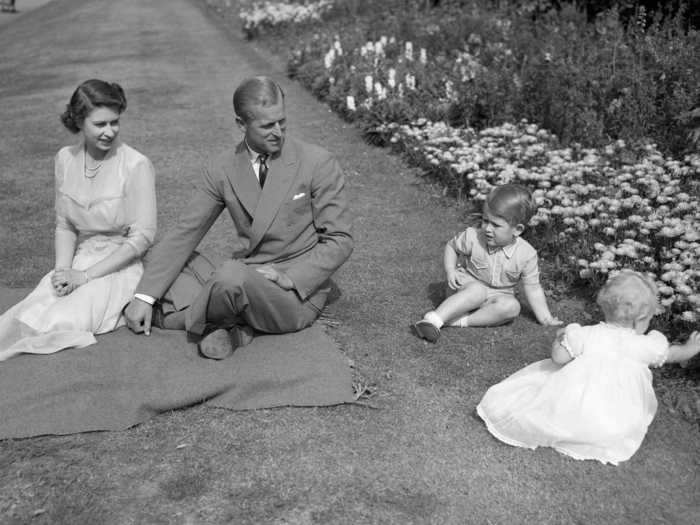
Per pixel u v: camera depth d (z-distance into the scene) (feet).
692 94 21.13
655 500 8.69
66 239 12.66
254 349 11.67
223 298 10.86
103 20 77.10
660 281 12.76
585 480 9.00
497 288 12.70
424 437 9.80
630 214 16.48
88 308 11.69
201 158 25.13
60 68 46.21
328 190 11.80
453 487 8.86
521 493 8.77
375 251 16.58
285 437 9.78
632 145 20.85
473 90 25.34
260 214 11.59
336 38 38.75
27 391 10.44
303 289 11.59
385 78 30.04
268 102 10.64
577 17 33.73
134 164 12.24
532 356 11.88
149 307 11.85
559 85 23.82
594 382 9.55
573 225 16.17
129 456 9.41
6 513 8.42
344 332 12.73
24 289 14.39
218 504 8.55
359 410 10.40
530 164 20.15
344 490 8.78
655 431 9.95
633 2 31.60
